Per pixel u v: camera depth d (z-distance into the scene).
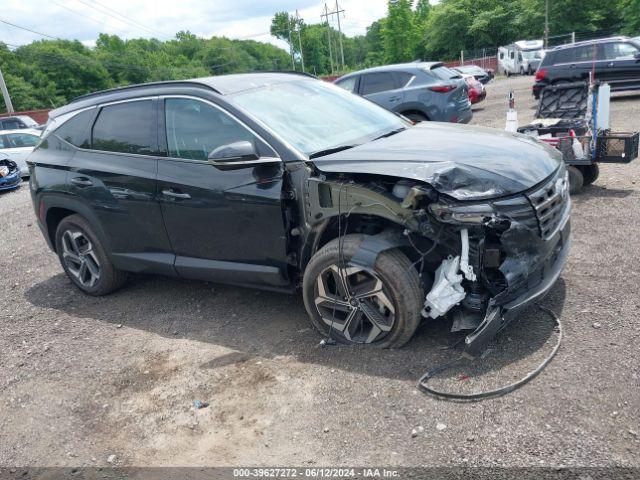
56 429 3.25
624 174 6.87
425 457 2.59
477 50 55.69
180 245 4.25
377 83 10.91
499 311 3.09
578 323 3.47
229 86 4.17
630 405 2.70
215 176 3.86
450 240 3.15
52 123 5.11
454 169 3.10
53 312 4.95
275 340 3.87
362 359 3.44
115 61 92.88
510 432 2.64
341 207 3.35
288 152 3.61
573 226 5.26
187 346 3.99
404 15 76.62
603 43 14.08
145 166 4.25
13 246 7.36
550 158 3.62
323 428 2.89
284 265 3.76
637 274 4.04
